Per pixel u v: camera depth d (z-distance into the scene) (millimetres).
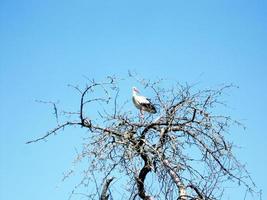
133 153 14367
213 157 14398
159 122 14984
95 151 14164
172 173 14250
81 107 14664
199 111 14805
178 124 14867
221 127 14641
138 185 14102
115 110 14961
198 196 14062
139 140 14805
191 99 14977
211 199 13969
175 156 14422
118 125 14883
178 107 15008
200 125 14719
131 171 14109
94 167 13883
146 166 14469
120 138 14727
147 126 14977
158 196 14102
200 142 14625
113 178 13875
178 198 14047
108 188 13672
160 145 14750
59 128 14688
